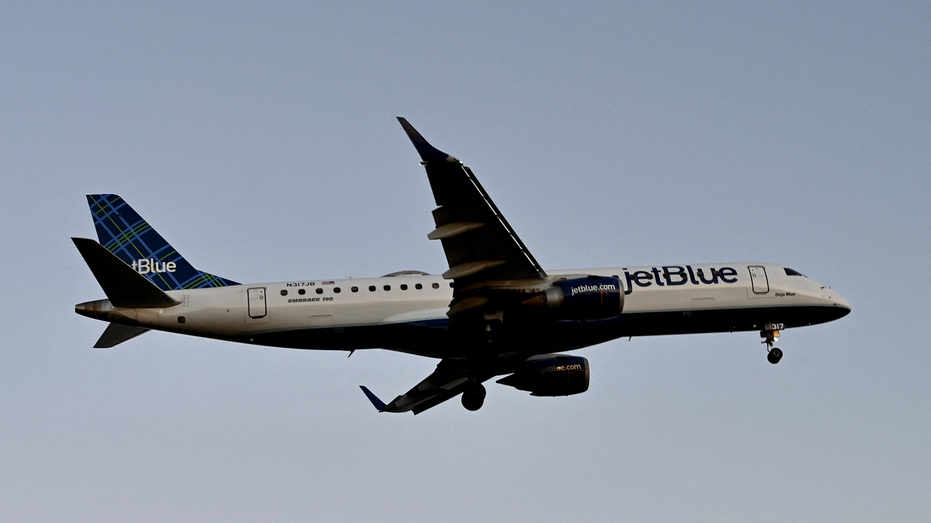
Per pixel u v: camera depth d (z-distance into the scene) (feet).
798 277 457.27
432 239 347.56
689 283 440.86
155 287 399.85
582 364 446.19
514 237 358.43
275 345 421.18
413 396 443.73
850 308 460.96
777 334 456.45
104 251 379.55
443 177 333.42
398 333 418.31
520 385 444.96
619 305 384.27
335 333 417.08
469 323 391.04
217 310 413.59
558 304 380.17
